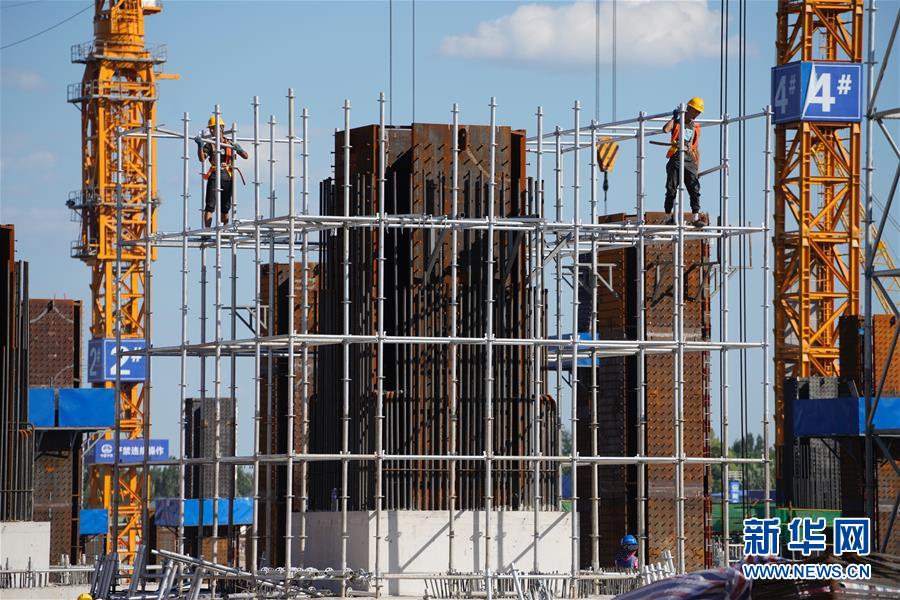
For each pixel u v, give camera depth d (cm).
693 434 10619
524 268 8831
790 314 16388
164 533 14600
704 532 10606
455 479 8562
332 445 8819
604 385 10888
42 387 14150
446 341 8219
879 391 7581
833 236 16150
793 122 15975
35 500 12738
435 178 8719
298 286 10619
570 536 8600
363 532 8331
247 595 8256
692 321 10606
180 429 8831
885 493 10625
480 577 7888
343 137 8731
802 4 16288
